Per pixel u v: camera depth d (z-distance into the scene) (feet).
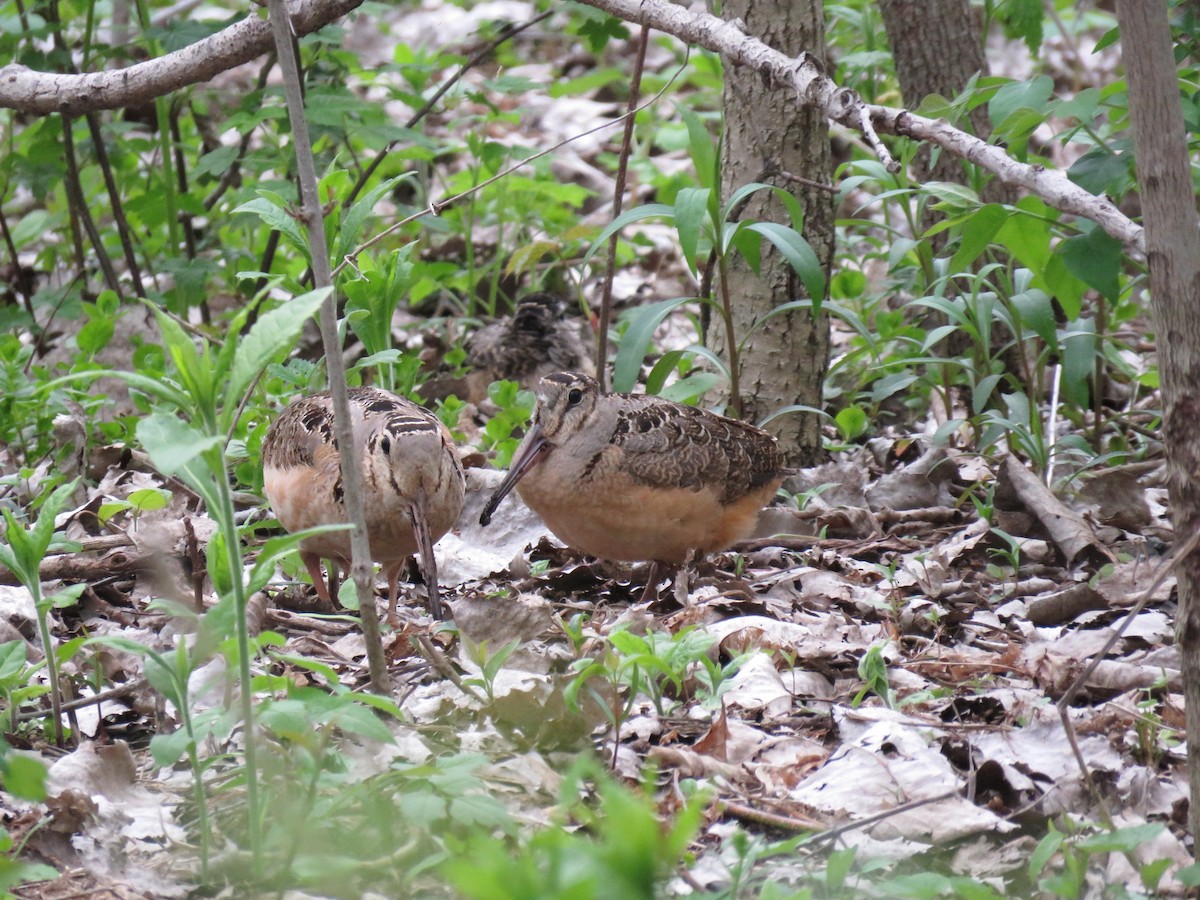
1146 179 18.95
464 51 88.38
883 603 33.37
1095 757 24.63
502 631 30.19
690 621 31.81
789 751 25.76
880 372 47.67
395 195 72.08
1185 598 19.22
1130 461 43.60
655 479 34.63
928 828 22.53
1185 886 19.69
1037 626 32.86
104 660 29.99
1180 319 18.88
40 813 22.29
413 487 32.65
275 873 20.31
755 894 20.80
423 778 20.54
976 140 28.09
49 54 50.42
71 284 52.47
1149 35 18.58
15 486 40.37
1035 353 46.65
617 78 75.20
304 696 20.10
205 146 62.28
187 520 34.06
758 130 41.60
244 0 77.87
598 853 13.67
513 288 64.28
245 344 17.99
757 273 39.27
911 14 45.03
